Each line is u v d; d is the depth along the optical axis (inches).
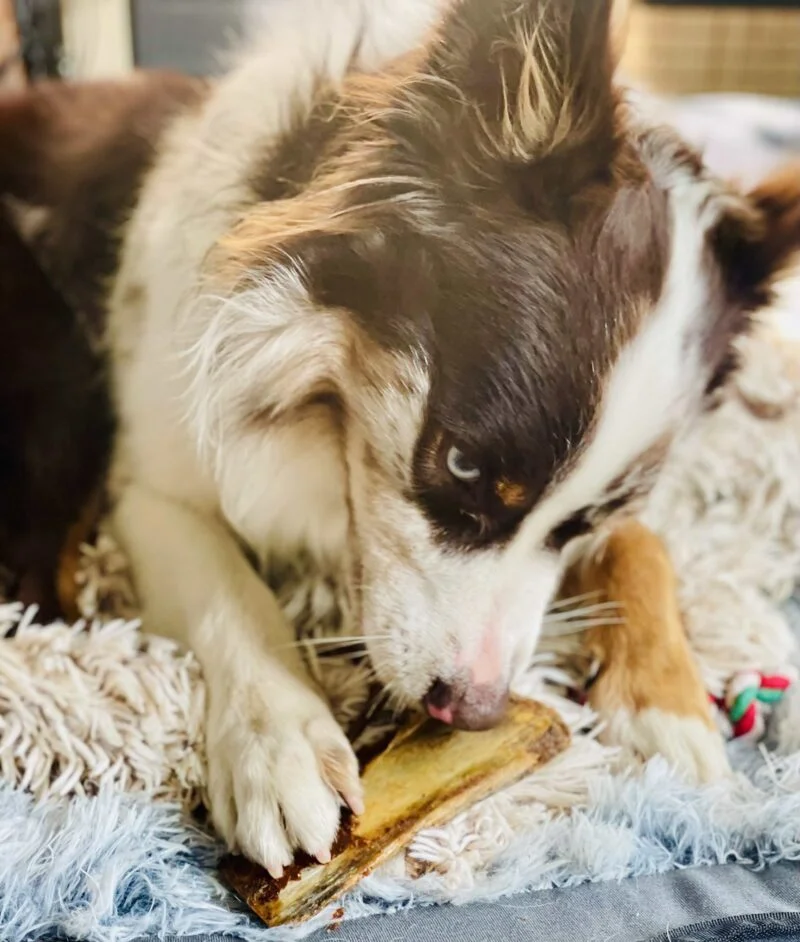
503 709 30.9
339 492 34.4
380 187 28.6
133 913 26.1
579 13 26.1
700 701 33.4
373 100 28.3
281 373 32.0
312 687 32.3
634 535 37.9
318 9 30.5
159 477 36.5
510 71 26.7
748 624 36.8
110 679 30.9
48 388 37.6
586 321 29.3
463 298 29.1
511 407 29.5
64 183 37.0
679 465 39.3
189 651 32.7
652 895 27.4
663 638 34.7
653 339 30.3
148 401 35.6
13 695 29.8
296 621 35.8
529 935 25.5
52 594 36.7
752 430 42.2
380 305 29.7
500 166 28.0
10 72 42.5
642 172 29.5
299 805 27.5
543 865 28.3
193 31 39.6
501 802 30.1
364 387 31.0
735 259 32.5
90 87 38.4
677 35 60.6
